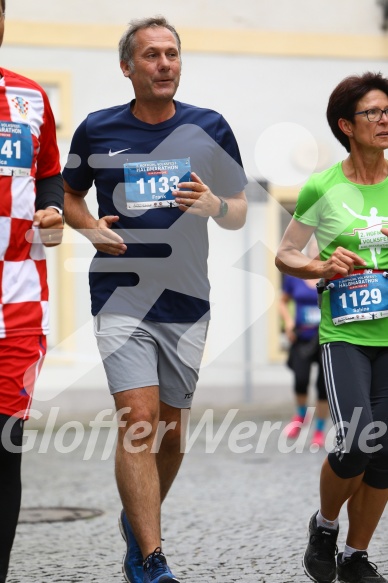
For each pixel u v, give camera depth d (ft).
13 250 37.19
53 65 127.24
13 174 37.19
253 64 132.77
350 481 41.04
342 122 42.27
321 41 134.10
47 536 55.57
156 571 39.42
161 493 45.27
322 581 43.16
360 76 42.27
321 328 42.63
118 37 128.36
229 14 132.57
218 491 68.80
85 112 127.44
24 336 36.99
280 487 69.87
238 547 51.75
